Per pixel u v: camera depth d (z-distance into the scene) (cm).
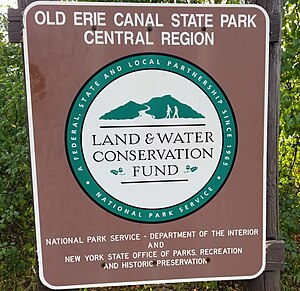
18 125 327
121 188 174
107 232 175
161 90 171
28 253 357
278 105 184
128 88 170
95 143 171
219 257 182
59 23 164
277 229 190
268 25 172
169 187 176
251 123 176
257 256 184
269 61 180
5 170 337
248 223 182
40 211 171
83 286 177
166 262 180
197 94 173
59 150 169
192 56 170
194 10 168
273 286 190
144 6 166
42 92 166
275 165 187
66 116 168
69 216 173
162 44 168
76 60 166
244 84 174
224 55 172
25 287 350
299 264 345
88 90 168
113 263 177
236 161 178
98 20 165
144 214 176
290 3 315
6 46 353
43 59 165
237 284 347
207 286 351
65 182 171
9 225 369
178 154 175
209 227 180
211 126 175
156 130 173
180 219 178
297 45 317
